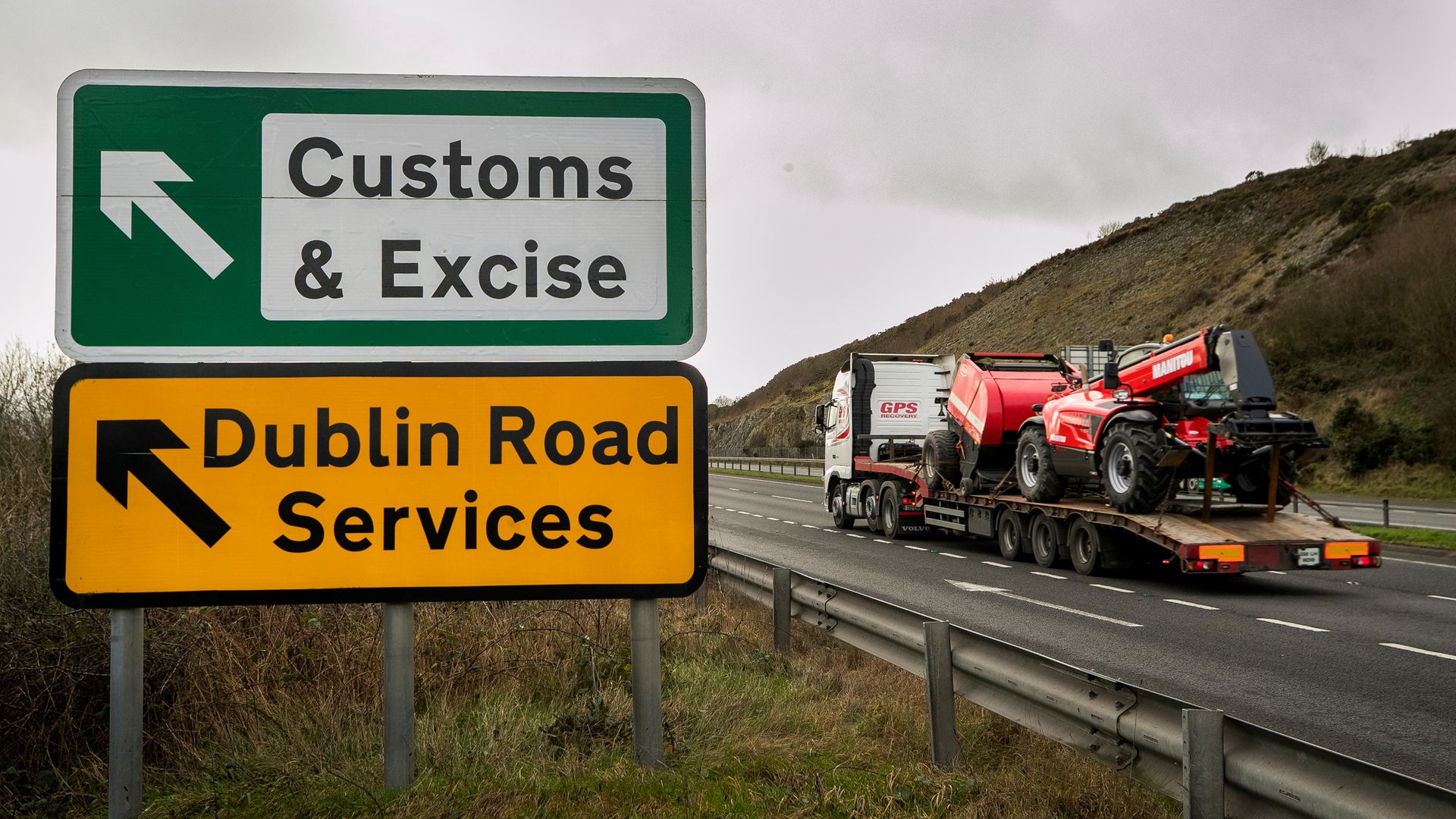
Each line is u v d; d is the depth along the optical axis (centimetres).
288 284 411
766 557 1602
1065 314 7144
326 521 407
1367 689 702
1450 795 256
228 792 438
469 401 415
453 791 421
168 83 408
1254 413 1131
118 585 392
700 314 427
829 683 641
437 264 418
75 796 446
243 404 404
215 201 408
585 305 423
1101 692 399
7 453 691
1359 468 2969
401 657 420
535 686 591
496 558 414
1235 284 5350
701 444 422
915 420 2183
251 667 535
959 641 514
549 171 425
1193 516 1245
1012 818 409
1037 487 1454
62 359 829
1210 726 336
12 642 478
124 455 395
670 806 411
